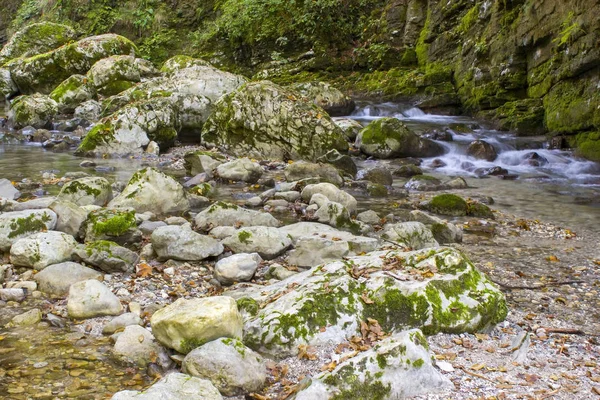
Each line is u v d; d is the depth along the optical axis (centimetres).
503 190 917
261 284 473
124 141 1121
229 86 1454
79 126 1391
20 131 1368
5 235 517
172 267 502
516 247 618
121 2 2575
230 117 1134
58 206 564
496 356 362
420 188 905
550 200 853
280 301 384
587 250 611
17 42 2178
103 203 700
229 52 2225
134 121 1142
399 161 1102
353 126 1266
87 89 1577
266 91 1116
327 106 1512
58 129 1388
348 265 426
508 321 418
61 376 337
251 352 338
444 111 1574
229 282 477
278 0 2083
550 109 1238
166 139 1180
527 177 1016
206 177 888
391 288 388
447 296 392
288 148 1092
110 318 411
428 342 372
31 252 486
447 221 689
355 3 2045
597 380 336
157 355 354
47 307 426
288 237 550
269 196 777
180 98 1279
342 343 360
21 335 384
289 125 1086
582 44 1100
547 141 1211
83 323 403
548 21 1243
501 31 1428
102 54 1814
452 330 382
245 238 534
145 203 670
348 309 375
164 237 514
